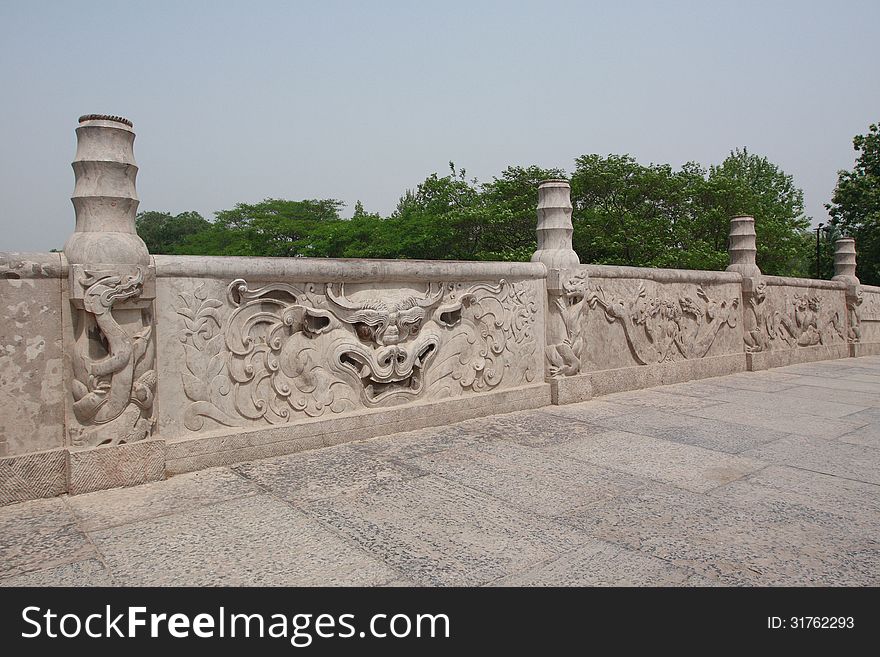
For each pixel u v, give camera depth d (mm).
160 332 4250
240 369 4629
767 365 10305
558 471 4465
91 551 3064
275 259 4754
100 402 3893
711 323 9398
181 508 3641
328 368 5125
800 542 3266
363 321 5285
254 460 4637
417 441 5270
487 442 5262
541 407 6785
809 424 6070
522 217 27109
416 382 5805
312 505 3723
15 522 3414
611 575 2871
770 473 4477
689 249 26156
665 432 5684
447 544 3191
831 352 12016
